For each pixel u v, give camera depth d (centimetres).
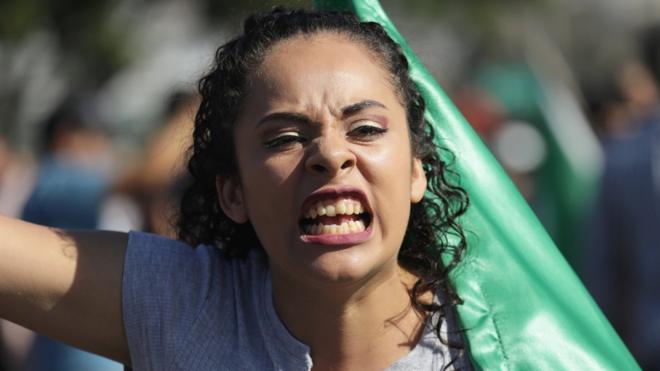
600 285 905
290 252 390
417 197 420
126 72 1703
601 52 2180
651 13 2300
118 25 1567
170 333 410
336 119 389
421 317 415
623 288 897
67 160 934
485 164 447
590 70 2117
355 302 400
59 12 1510
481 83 1581
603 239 903
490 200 442
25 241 412
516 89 1512
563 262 442
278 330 409
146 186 855
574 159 1387
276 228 392
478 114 1445
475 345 414
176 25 1694
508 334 419
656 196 874
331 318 402
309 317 404
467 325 416
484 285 427
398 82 410
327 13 416
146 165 859
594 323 432
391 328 409
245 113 401
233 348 410
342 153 382
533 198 1382
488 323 420
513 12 1820
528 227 443
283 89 393
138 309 412
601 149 1038
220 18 1484
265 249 405
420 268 428
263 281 420
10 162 1391
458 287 423
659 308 879
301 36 406
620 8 2302
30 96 1650
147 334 412
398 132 399
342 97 390
